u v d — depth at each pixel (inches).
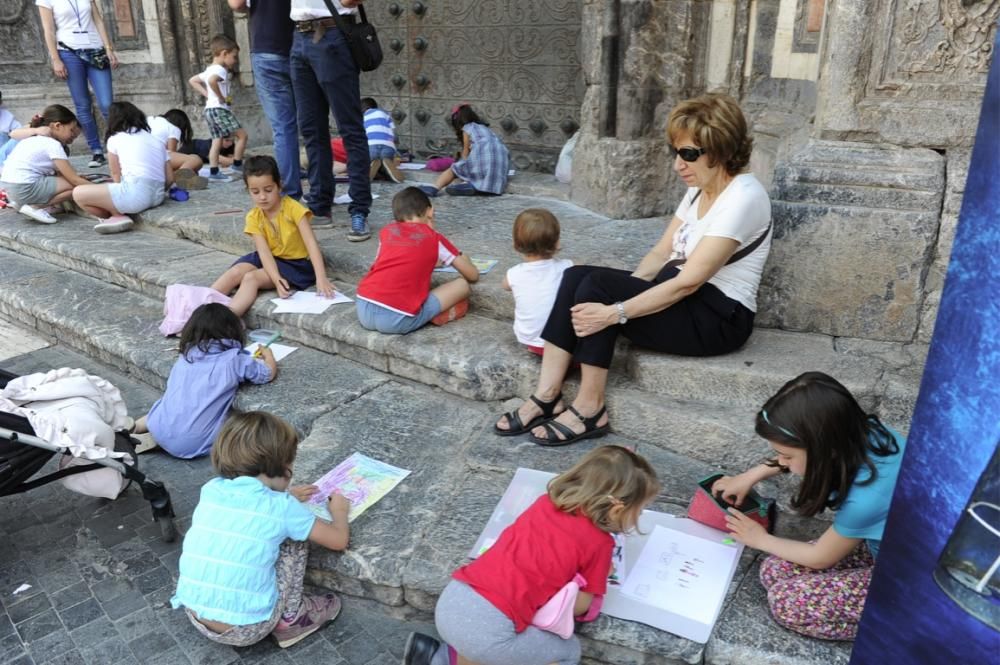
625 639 82.7
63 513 120.0
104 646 93.4
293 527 90.6
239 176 268.4
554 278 125.2
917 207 113.9
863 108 118.6
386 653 91.8
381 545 98.1
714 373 113.0
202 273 181.6
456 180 245.9
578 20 236.4
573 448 114.4
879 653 65.0
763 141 171.3
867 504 74.9
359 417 127.7
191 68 315.0
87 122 291.4
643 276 121.5
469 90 269.4
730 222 104.2
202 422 130.7
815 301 122.6
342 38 165.0
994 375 52.8
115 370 166.4
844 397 75.4
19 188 228.4
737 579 89.7
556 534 79.4
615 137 193.8
